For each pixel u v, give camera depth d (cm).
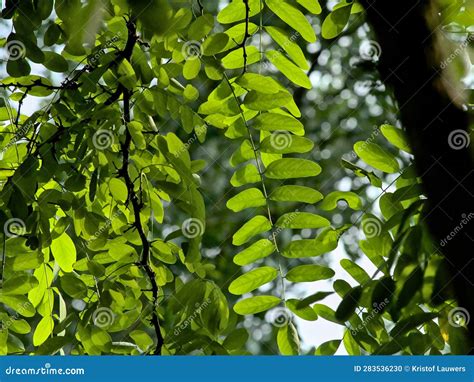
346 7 326
